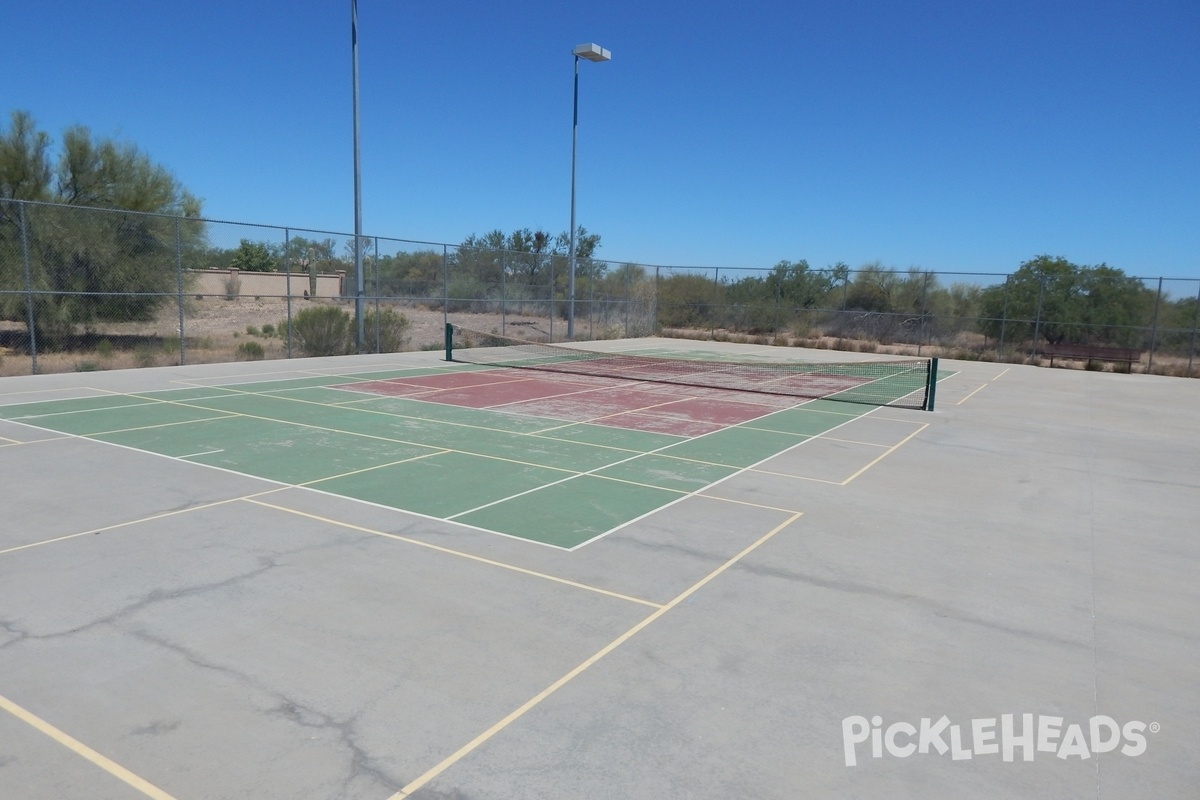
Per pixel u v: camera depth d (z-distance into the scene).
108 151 22.72
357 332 24.55
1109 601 6.01
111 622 5.11
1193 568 6.84
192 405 13.86
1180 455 12.12
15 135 21.30
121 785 3.48
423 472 9.41
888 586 6.17
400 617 5.31
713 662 4.81
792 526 7.70
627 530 7.38
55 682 4.35
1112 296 28.34
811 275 35.66
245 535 6.90
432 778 3.59
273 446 10.60
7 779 3.50
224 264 22.75
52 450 10.05
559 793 3.50
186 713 4.07
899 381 21.88
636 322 38.22
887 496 9.00
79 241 19.12
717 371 23.22
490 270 29.41
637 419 13.91
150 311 20.80
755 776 3.68
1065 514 8.48
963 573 6.52
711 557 6.71
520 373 20.75
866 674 4.72
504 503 8.17
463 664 4.68
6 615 5.18
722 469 10.11
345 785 3.52
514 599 5.67
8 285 18.28
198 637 4.93
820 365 25.17
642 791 3.54
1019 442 12.82
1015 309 30.34
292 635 5.00
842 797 3.55
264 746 3.80
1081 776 3.78
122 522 7.18
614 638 5.09
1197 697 4.57
